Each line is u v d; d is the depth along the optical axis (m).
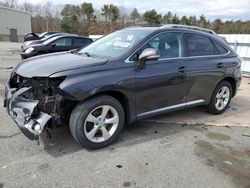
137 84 3.63
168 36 4.12
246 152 3.67
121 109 3.59
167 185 2.80
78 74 3.18
